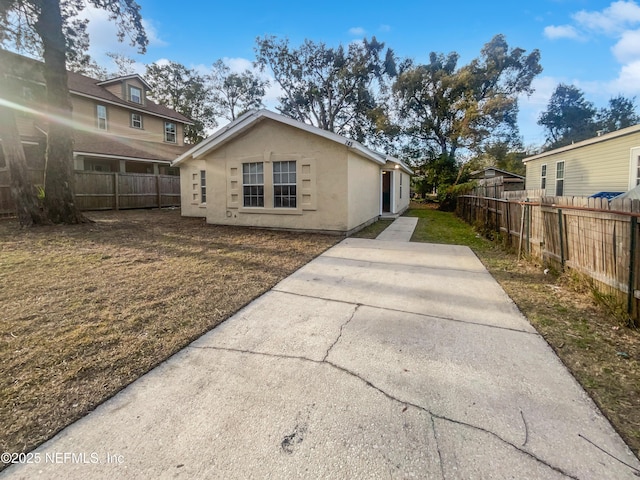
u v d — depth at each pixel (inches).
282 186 349.1
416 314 130.0
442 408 74.9
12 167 330.3
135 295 148.4
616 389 81.4
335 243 287.0
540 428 68.5
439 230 385.7
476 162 958.4
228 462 60.2
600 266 138.1
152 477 56.9
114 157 605.6
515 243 247.1
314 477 57.1
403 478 56.9
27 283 164.2
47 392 79.5
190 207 494.3
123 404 76.1
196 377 87.0
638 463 59.7
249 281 171.8
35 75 516.1
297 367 91.9
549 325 118.9
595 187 465.7
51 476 57.1
